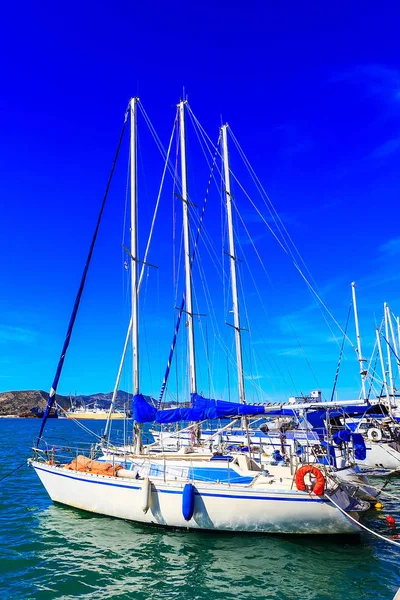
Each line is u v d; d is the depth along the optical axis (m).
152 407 14.66
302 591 8.84
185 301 20.25
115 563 10.12
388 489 18.72
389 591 8.87
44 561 10.20
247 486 11.78
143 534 11.90
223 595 8.66
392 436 22.00
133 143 17.62
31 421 123.00
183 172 20.92
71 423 107.81
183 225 20.59
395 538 11.88
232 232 22.30
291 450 12.84
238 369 20.95
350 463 14.88
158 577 9.42
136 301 16.48
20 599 8.43
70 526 12.53
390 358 34.56
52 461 14.89
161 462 13.66
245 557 10.48
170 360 22.23
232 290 21.78
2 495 16.81
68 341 16.41
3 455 28.89
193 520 11.88
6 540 11.51
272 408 13.53
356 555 10.67
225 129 23.09
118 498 12.82
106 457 15.58
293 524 11.41
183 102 21.23
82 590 8.84
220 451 14.78
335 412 14.68
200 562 10.17
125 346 17.88
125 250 16.86
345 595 8.69
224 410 13.55
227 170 22.73
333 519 11.21
